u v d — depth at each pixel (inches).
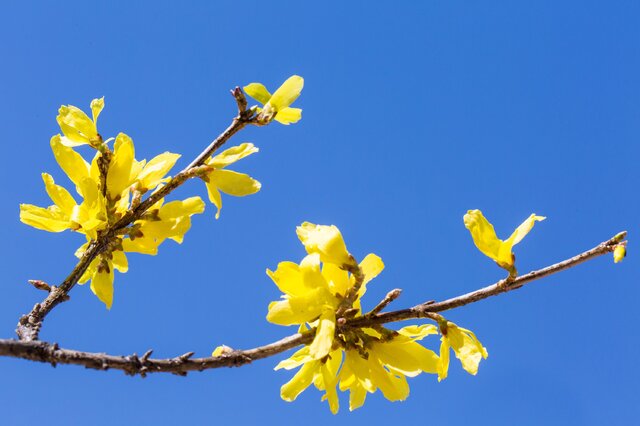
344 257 96.0
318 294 94.6
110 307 115.3
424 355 101.1
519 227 98.9
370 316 98.6
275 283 96.8
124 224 108.3
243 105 107.9
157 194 108.5
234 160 109.7
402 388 102.7
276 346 91.1
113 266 119.3
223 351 99.6
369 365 99.7
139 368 82.0
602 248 96.8
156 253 113.4
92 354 80.5
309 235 97.9
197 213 111.7
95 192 106.0
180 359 84.4
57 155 108.2
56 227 110.6
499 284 98.2
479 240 98.7
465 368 96.0
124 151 106.1
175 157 114.0
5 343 77.7
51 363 79.2
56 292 105.0
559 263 97.7
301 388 103.8
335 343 98.3
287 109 111.1
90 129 108.9
